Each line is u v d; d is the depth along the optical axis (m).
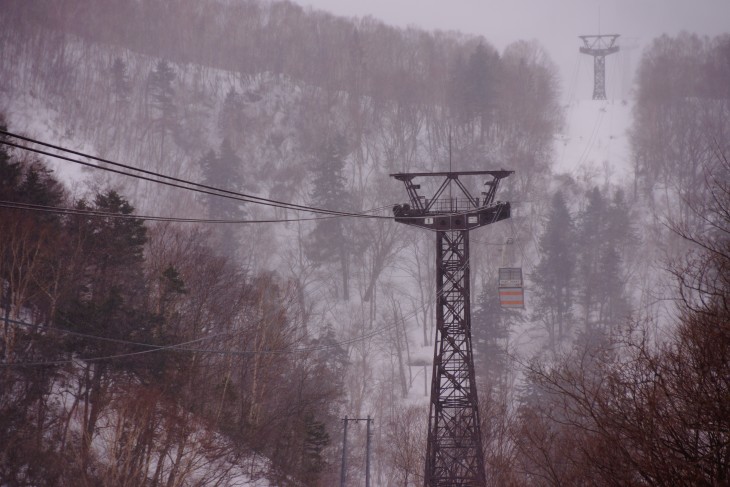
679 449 40.06
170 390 121.81
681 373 41.78
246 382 149.50
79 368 126.44
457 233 117.69
